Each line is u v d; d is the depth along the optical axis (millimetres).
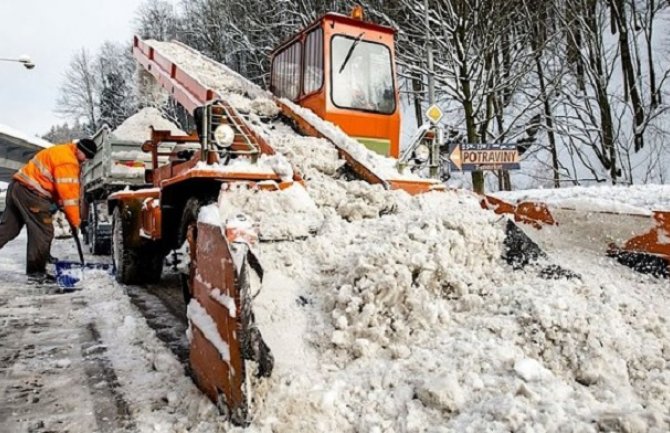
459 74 14297
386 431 1896
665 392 2020
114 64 53062
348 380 2137
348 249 2754
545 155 18438
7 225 6344
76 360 3398
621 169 15164
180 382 2900
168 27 39406
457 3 13977
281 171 3430
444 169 11016
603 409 1831
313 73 5160
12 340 3838
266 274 2576
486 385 1973
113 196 6246
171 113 13531
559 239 3236
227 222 2480
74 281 5965
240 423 2059
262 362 2076
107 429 2436
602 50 16016
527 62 15289
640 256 2883
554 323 2225
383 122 5137
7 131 22953
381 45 5262
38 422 2516
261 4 22031
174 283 6164
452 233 2688
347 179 4180
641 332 2330
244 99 5207
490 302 2471
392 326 2332
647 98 16734
